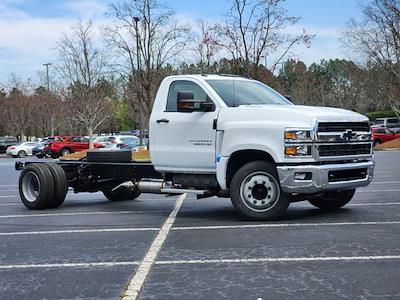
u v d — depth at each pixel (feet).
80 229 27.12
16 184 59.06
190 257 20.12
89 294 16.17
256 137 26.32
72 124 181.68
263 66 79.10
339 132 26.12
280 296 15.35
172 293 15.98
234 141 26.91
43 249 22.52
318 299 14.99
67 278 17.95
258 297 15.34
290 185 25.40
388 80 132.98
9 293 16.53
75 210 34.86
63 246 22.98
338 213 28.99
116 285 16.97
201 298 15.44
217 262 19.25
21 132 200.44
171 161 29.48
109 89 131.13
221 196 30.04
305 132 25.32
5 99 205.98
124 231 26.05
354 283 16.29
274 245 21.47
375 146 129.59
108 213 32.89
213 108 28.19
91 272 18.58
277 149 25.67
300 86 189.26
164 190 31.30
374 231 23.62
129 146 105.81
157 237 24.16
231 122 27.25
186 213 31.63
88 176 36.81
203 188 29.43
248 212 26.89
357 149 26.94
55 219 30.91
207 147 28.17
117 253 21.26
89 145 127.03
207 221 28.04
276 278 17.07
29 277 18.24
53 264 19.88
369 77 143.33
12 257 21.24
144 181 33.01
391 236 22.49
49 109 190.70
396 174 54.19
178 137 29.12
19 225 29.09
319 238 22.47
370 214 28.35
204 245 22.03
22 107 197.47
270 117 26.32
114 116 211.41
